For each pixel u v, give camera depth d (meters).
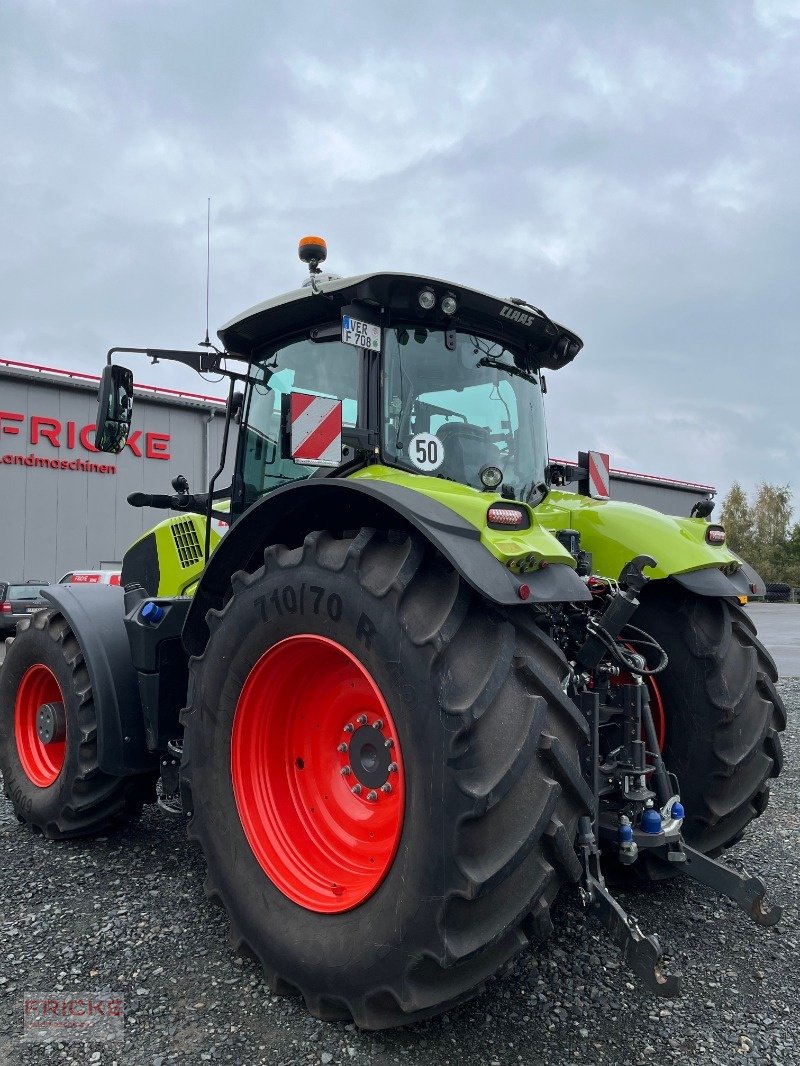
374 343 2.65
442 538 2.02
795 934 2.65
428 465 2.81
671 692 2.91
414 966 1.93
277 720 2.56
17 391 16.83
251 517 2.59
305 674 2.53
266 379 3.21
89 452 17.70
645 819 2.38
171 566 3.80
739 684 2.85
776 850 3.48
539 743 1.94
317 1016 2.14
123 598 3.64
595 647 2.44
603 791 2.43
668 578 2.99
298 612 2.32
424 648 1.98
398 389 2.76
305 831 2.50
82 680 3.48
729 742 2.81
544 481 3.33
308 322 3.01
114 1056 1.99
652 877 2.82
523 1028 2.11
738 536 56.19
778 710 2.98
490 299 2.84
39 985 2.32
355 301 2.66
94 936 2.63
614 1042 2.05
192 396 18.88
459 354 2.95
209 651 2.60
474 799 1.85
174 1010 2.20
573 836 2.00
